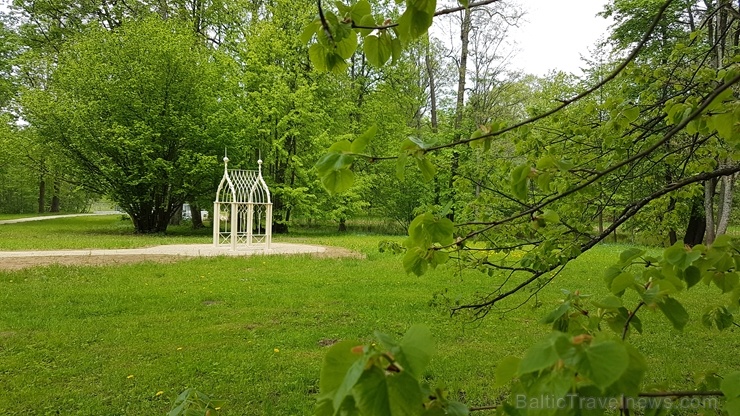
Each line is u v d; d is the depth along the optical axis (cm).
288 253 1209
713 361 443
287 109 1992
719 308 163
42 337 486
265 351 454
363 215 2583
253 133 1945
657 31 1155
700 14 1118
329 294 714
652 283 116
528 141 314
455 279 858
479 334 522
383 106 2248
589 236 258
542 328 545
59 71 1897
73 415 322
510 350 468
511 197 279
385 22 115
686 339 515
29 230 1953
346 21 113
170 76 1828
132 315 582
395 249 280
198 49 2177
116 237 1694
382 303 658
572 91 1000
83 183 1888
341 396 56
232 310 612
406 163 115
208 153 1922
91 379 383
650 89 296
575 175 234
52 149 1805
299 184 2066
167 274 860
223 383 378
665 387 112
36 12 2288
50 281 769
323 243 1577
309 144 2042
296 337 496
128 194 1870
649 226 385
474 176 325
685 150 313
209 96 1941
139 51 1822
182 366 411
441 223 129
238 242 1573
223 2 2344
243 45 2077
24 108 1788
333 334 512
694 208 1523
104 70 1777
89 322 545
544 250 244
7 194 3856
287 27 2095
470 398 354
